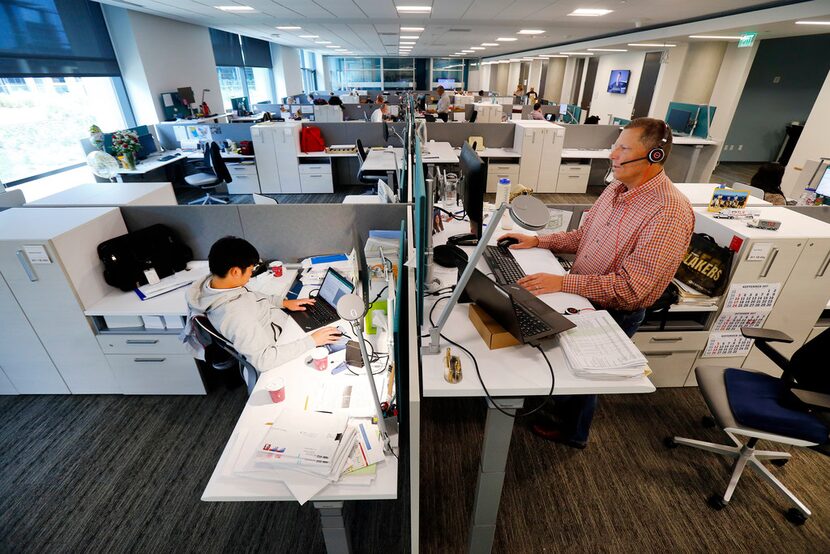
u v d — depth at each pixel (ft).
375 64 59.72
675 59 22.44
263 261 7.09
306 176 17.39
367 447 3.48
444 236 6.66
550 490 5.25
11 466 5.57
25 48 13.24
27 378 6.53
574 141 18.12
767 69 22.07
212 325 4.70
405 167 8.33
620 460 5.68
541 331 3.57
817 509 5.04
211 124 17.40
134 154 14.56
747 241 5.52
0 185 11.80
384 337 5.08
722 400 4.86
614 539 4.71
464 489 5.28
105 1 15.08
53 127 14.64
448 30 23.72
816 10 12.19
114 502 5.11
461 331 3.98
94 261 6.06
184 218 6.84
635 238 4.56
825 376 4.38
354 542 4.69
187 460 5.68
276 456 3.31
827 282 5.84
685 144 16.99
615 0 13.62
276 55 37.70
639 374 3.33
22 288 5.68
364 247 7.02
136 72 18.28
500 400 3.30
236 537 4.72
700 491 5.26
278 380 4.05
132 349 6.26
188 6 16.28
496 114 18.94
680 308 6.06
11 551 4.58
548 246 5.99
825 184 9.23
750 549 4.60
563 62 41.37
